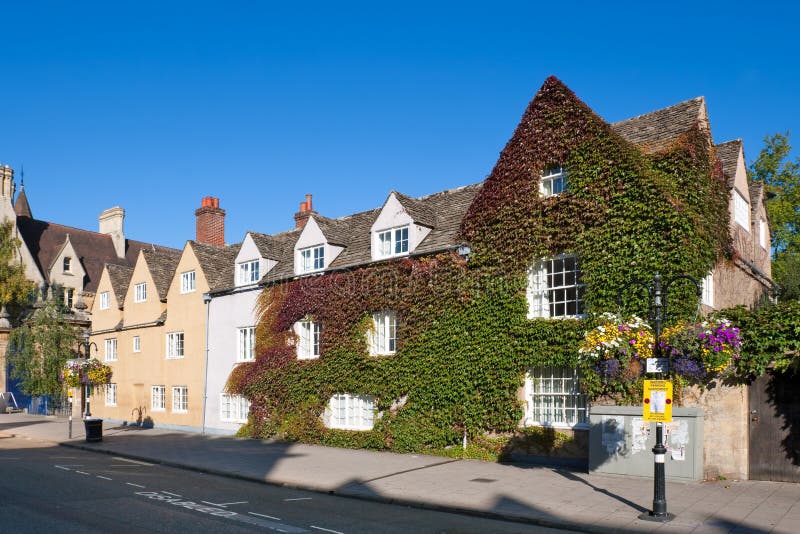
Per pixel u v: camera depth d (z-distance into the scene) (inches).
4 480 584.7
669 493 504.1
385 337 837.2
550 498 496.1
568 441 645.3
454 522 437.7
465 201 869.8
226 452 819.4
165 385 1211.9
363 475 624.7
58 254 2063.2
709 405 568.1
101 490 534.9
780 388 558.9
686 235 592.1
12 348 1683.1
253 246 1053.8
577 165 672.4
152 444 924.6
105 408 1393.9
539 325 669.3
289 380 937.5
